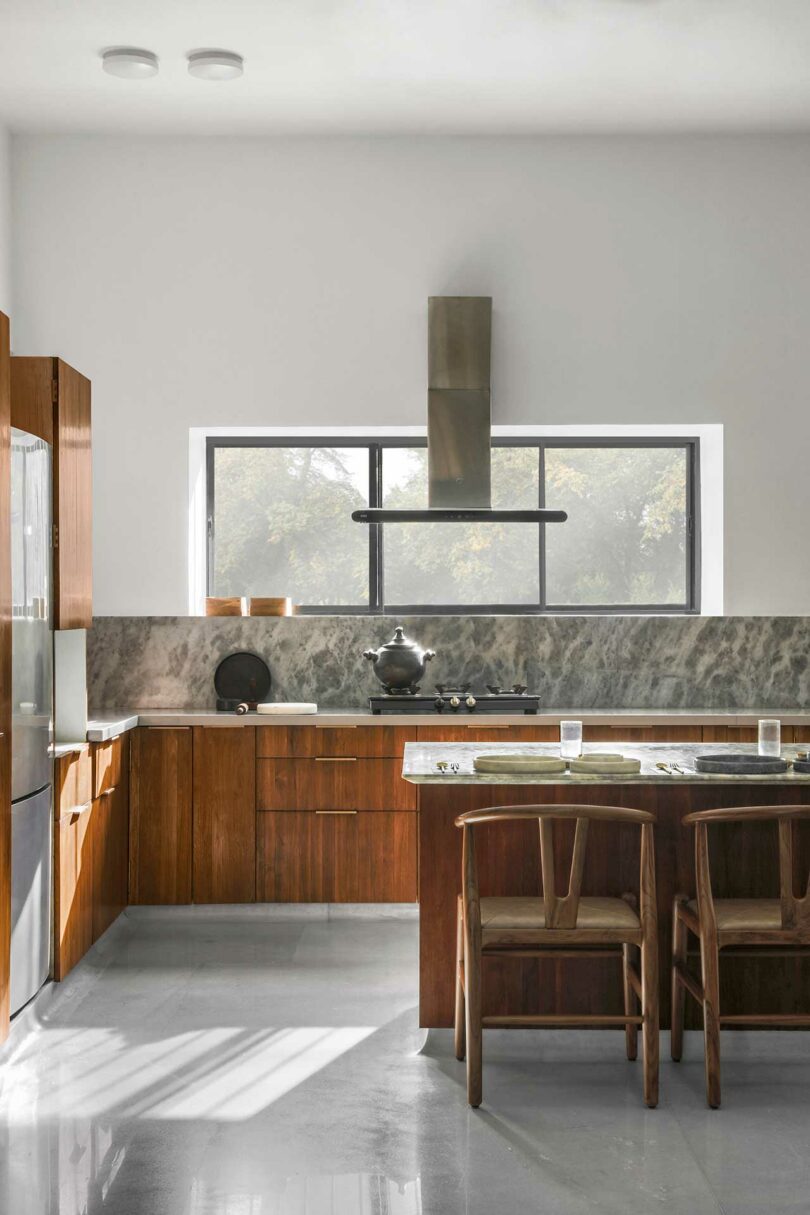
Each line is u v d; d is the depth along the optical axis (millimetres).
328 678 5785
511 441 6078
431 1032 3561
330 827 5215
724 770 3305
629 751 3861
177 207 5754
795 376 5797
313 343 5762
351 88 5156
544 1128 2918
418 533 6062
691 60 4883
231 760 5203
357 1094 3141
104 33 4590
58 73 4977
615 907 3207
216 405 5758
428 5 4379
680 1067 3373
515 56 4832
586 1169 2686
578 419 5777
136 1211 2490
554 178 5781
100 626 5730
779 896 3551
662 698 5797
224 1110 3035
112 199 5738
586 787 3557
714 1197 2551
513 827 3537
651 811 3545
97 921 4594
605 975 3531
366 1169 2688
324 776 5211
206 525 6031
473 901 3055
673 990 3406
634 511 6078
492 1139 2852
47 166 5727
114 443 5734
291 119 5523
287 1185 2605
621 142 5781
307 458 6074
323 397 5762
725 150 5781
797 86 5172
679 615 5969
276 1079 3250
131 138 5746
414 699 5344
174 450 5742
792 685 5789
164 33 4594
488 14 4453
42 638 3857
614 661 5812
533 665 5801
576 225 5781
